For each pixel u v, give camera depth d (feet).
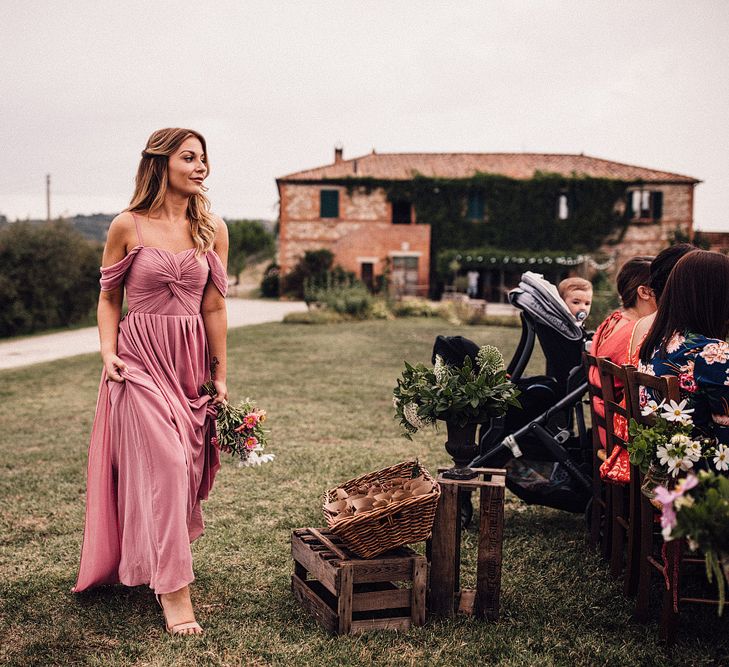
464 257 129.39
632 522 10.88
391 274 132.26
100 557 10.98
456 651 9.44
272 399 31.01
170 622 10.06
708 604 9.57
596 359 12.44
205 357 11.50
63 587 11.59
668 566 9.48
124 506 10.80
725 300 9.88
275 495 16.62
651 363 10.53
